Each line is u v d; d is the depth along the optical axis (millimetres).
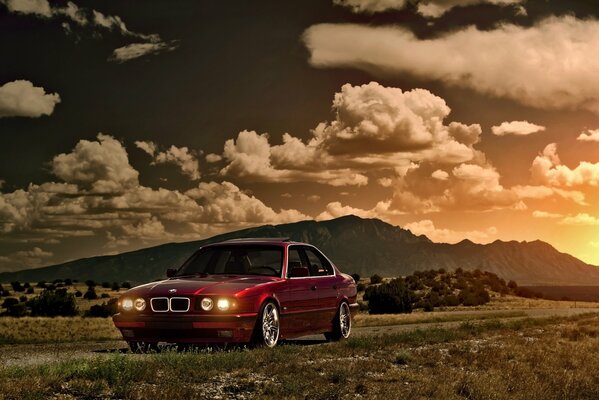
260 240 12352
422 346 12586
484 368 10453
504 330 17688
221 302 10180
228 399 6941
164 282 11039
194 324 10125
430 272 127625
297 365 8812
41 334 31859
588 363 11617
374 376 8812
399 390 7945
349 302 13602
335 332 13156
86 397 6594
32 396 6285
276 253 11859
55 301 78438
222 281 10820
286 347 10344
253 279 11117
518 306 92875
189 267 11922
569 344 14336
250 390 7367
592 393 9516
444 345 12992
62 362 8188
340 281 13406
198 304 10219
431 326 21375
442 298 98938
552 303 100000
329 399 7316
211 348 10141
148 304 10445
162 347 11359
